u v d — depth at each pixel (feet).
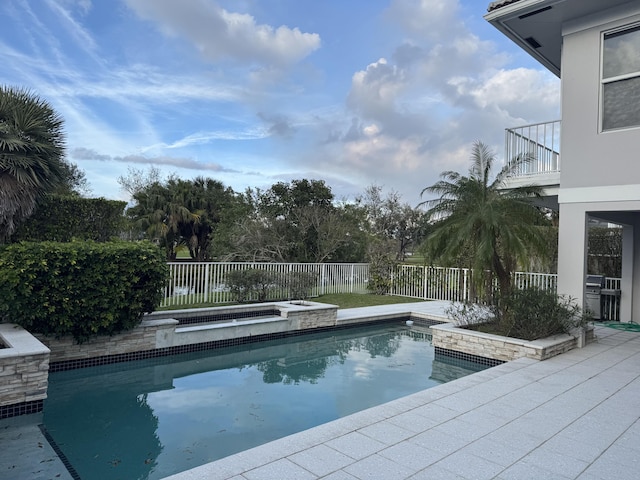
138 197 72.54
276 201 63.00
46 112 26.05
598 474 10.55
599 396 16.33
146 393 19.75
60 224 29.48
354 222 65.98
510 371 19.66
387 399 19.16
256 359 26.22
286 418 16.83
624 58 23.26
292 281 44.19
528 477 10.34
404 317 38.60
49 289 20.98
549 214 50.03
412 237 79.82
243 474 10.14
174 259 73.46
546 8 23.81
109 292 22.48
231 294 39.75
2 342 19.02
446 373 23.35
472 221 24.98
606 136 23.49
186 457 13.53
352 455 11.25
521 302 24.40
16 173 23.40
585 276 24.26
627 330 30.04
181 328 26.61
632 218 32.55
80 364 22.75
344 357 26.94
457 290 45.19
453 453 11.51
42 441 14.62
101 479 12.09
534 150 31.91
